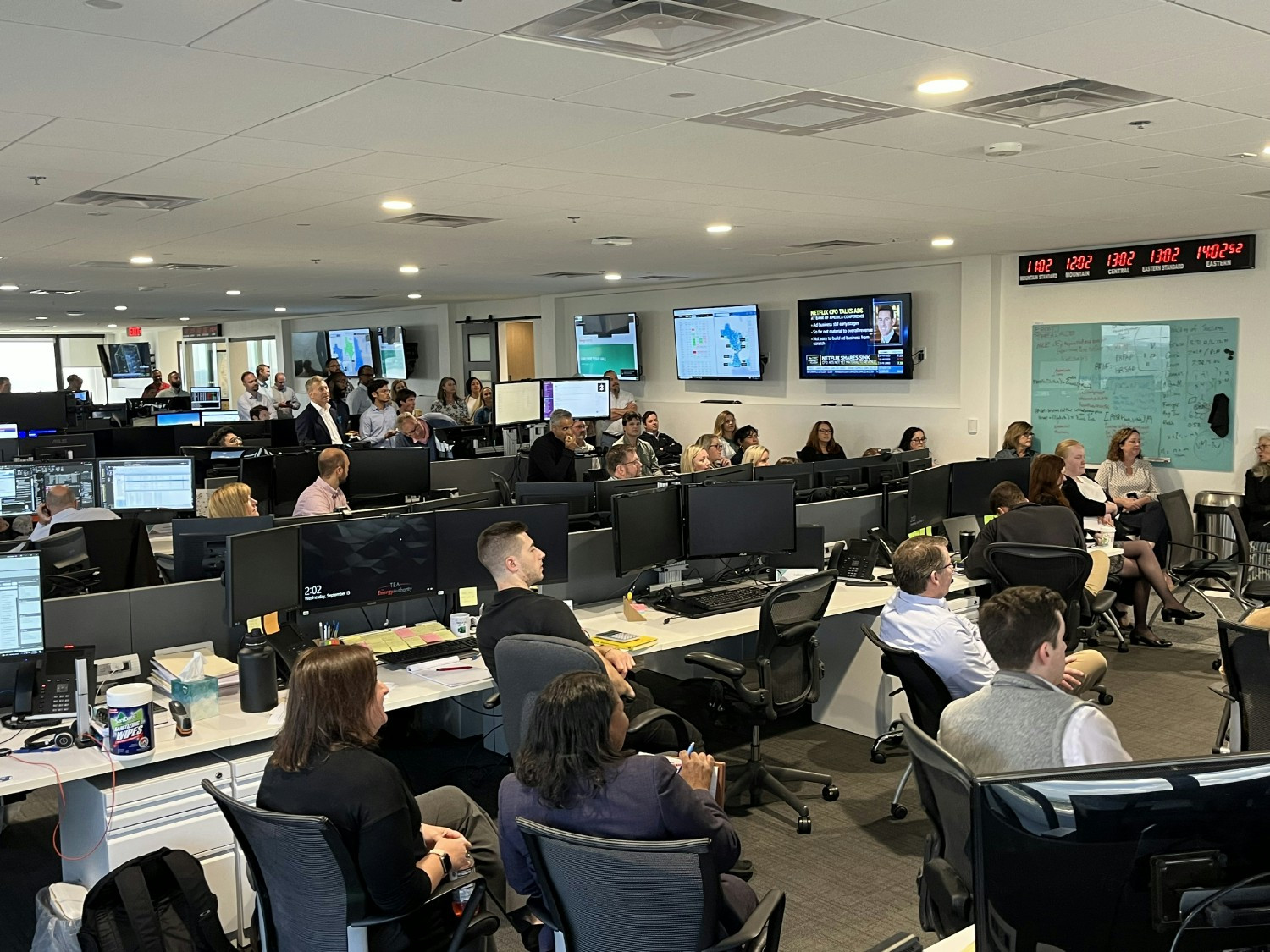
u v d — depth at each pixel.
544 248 8.56
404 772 4.75
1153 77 3.50
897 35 2.99
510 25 2.82
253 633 3.60
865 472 6.63
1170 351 8.48
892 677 4.98
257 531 3.79
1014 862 1.46
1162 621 7.28
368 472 7.62
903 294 10.30
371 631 4.35
